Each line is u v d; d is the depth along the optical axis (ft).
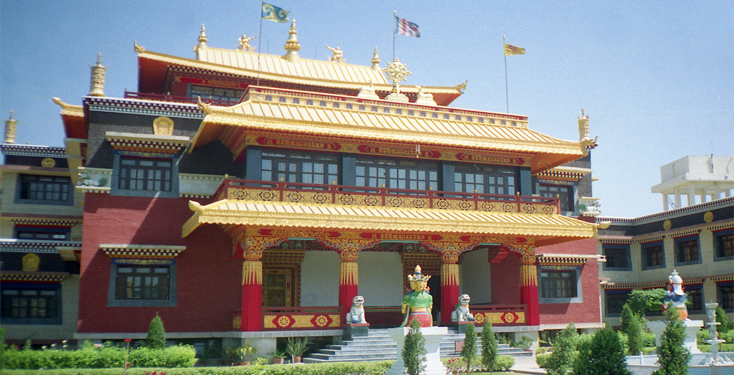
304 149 104.53
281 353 94.07
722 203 143.74
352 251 100.12
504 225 104.32
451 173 113.29
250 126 95.66
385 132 103.50
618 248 167.22
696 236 151.02
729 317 140.15
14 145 138.31
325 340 103.40
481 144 109.09
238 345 101.35
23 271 115.24
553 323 133.28
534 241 113.39
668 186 190.60
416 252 121.29
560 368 69.51
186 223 101.40
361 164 108.47
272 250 110.01
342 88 141.79
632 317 107.14
